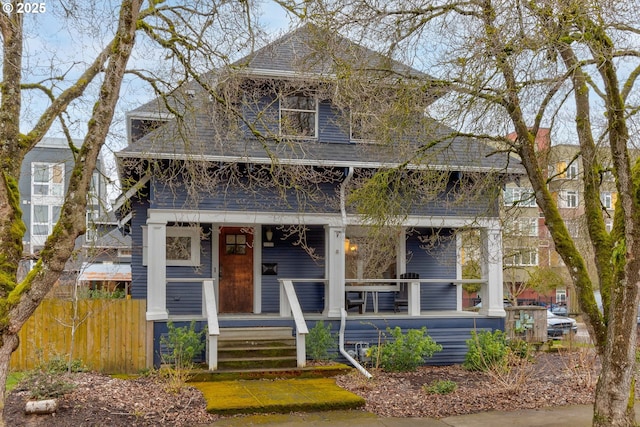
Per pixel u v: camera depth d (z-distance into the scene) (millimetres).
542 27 7504
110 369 12039
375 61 11102
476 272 24922
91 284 22844
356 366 12258
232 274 14961
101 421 8305
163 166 12500
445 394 10469
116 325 12156
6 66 6820
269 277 15016
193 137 11562
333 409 9562
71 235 6441
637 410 9727
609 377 7453
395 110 9383
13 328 6133
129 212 14922
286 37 11156
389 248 13500
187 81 10383
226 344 12367
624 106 8031
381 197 10688
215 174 11875
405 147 10320
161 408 9164
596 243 8562
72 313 11906
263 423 8789
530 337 15906
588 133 8742
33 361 11844
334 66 10266
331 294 13500
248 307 14953
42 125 7238
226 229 15062
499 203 14766
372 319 13734
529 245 27656
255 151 13070
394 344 12789
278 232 15125
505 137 9469
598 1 7242
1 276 6211
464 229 13156
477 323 14289
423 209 13898
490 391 10656
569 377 11953
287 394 10062
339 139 14188
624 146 7484
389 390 10805
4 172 6398
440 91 9133
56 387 9023
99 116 6793
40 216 24422
